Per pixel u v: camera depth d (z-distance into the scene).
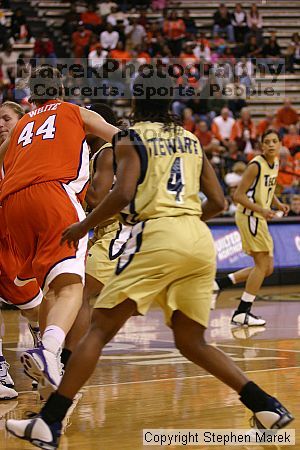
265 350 8.40
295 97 20.81
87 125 5.68
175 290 4.68
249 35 21.75
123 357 8.08
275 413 4.65
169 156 4.67
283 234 15.95
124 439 4.92
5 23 21.61
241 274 11.81
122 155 4.62
